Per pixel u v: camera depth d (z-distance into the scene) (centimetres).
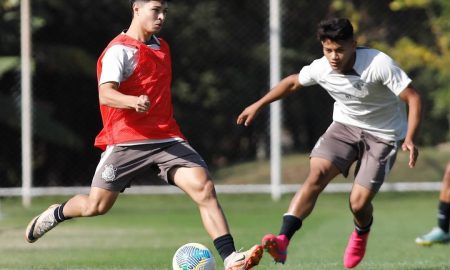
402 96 2009
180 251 1969
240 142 6738
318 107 6625
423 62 5769
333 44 1986
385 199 5184
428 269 2277
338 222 3925
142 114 1956
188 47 6738
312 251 2833
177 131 1991
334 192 5119
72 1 6322
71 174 6234
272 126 4828
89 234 3466
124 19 6500
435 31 5816
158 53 1959
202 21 6725
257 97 6794
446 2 5678
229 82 6794
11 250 2902
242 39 6831
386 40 6228
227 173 5703
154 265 2427
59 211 2091
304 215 2075
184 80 6738
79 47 6475
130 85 1931
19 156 5997
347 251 2248
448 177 2842
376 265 2386
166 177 1972
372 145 2128
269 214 4362
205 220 1919
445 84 5800
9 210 4616
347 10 6194
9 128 6012
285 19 6531
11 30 5934
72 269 2323
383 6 6256
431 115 6159
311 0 6562
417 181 5228
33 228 2145
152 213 4497
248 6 6862
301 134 6725
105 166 1977
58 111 6319
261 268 2308
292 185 4906
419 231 3525
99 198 1997
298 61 6544
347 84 2064
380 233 3456
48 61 6144
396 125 2127
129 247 2972
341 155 2133
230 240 1903
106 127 1986
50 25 6378
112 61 1888
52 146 6200
